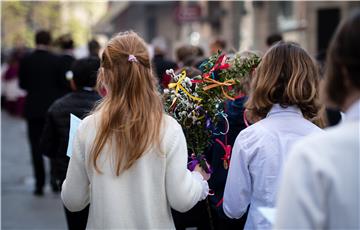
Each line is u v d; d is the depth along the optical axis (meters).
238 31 15.69
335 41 2.35
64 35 11.20
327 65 2.41
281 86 3.86
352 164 2.21
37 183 10.51
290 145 3.81
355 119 2.28
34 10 29.41
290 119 3.88
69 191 3.60
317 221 2.21
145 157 3.45
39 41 10.34
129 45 3.58
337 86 2.34
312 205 2.22
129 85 3.50
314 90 3.84
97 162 3.46
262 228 3.82
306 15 20.44
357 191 2.20
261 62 4.00
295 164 2.28
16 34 29.20
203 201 5.21
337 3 19.09
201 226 5.38
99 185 3.46
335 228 2.22
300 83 3.82
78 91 5.80
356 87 2.30
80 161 3.55
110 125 3.45
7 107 26.59
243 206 3.98
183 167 3.48
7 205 9.79
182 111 4.24
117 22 49.72
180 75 4.34
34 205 9.82
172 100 4.27
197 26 33.72
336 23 19.45
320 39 19.91
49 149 5.93
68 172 3.60
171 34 41.75
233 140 4.98
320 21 19.89
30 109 10.34
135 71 3.51
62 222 8.84
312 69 3.89
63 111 5.74
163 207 3.48
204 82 4.32
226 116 4.68
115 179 3.46
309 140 2.30
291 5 22.34
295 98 3.81
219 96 4.34
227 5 26.05
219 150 4.85
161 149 3.44
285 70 3.87
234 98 4.67
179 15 17.95
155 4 40.00
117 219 3.43
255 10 24.52
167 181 3.47
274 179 3.81
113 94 3.52
